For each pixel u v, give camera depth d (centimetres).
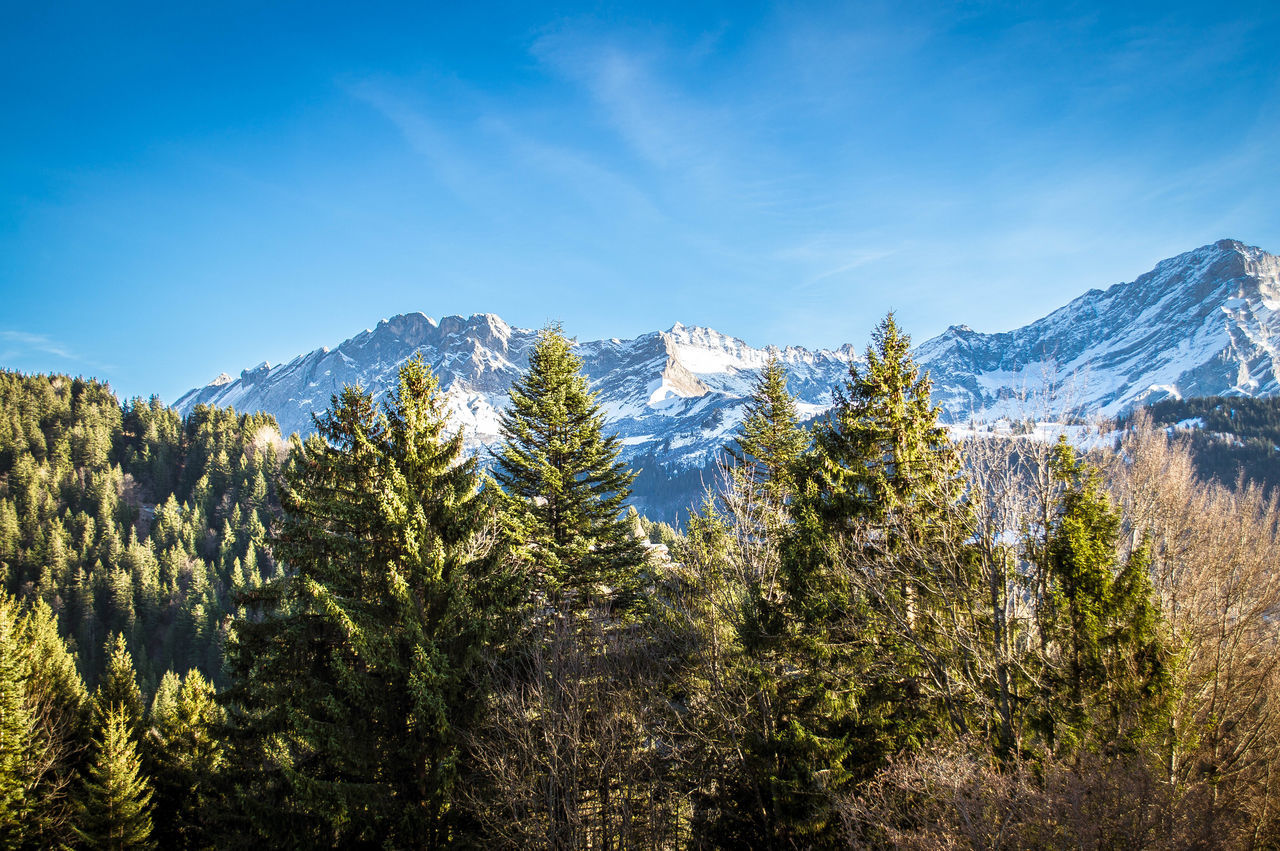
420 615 1717
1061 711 1400
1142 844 1027
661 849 1720
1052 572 1517
